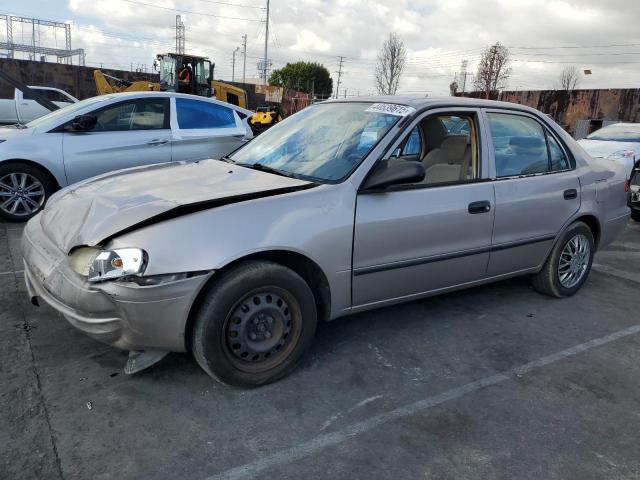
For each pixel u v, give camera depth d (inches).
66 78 1113.4
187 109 272.4
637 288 194.9
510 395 118.0
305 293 115.9
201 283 102.1
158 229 101.7
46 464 88.7
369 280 126.6
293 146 145.1
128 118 256.1
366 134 134.8
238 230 106.0
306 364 126.7
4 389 108.7
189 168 144.7
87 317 103.0
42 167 238.8
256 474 89.6
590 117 1080.2
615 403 117.0
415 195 131.4
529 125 163.2
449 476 91.7
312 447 97.1
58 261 108.3
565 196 165.2
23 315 142.6
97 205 116.3
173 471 89.2
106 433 97.3
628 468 95.9
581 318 163.3
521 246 157.2
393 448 98.1
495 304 170.9
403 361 130.9
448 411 110.7
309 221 114.3
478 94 1350.9
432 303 168.9
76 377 114.7
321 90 2605.8
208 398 110.2
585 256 179.3
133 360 111.0
